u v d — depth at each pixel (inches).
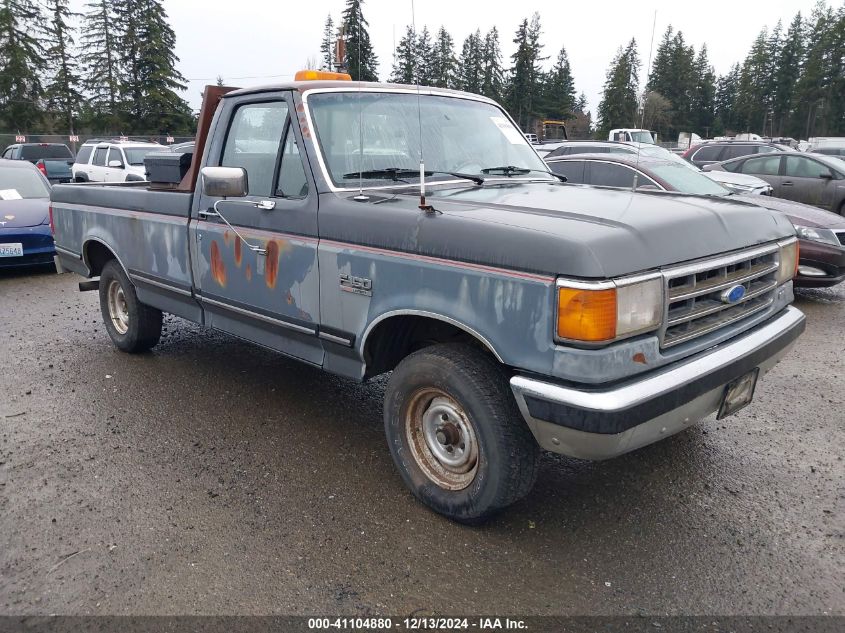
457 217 115.6
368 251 127.0
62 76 2299.5
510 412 114.3
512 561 116.9
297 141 144.6
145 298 204.4
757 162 516.4
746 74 2509.8
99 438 163.5
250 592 108.7
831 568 116.0
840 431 169.8
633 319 101.7
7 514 130.3
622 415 99.0
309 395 191.8
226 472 147.3
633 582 111.9
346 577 112.5
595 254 98.3
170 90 2274.9
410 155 153.6
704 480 145.5
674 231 111.3
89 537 123.0
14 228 353.7
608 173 308.3
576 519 130.2
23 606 105.5
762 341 126.7
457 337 132.3
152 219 185.6
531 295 102.7
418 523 128.0
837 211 470.3
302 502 135.3
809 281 295.9
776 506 135.4
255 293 155.4
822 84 2546.8
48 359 221.8
